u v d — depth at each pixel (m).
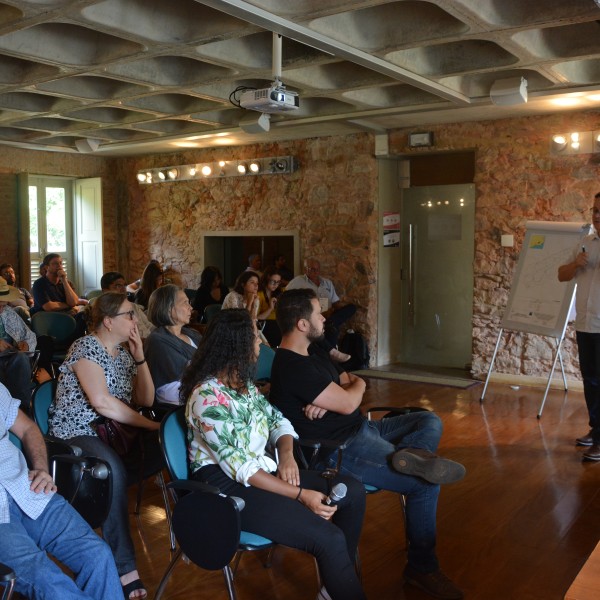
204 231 9.93
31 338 5.41
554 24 4.17
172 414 2.71
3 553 2.28
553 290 6.30
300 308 3.12
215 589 3.13
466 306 8.31
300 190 8.88
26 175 9.77
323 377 3.09
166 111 7.24
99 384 3.07
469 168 8.16
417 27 4.55
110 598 2.40
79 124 8.48
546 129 7.15
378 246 8.41
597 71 5.83
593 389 4.97
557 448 5.21
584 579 1.83
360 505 2.82
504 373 7.55
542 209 7.24
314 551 2.49
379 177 8.33
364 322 8.41
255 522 2.51
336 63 6.03
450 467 2.92
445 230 8.39
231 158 9.48
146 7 4.41
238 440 2.60
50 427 3.12
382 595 3.07
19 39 4.80
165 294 3.91
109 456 2.99
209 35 4.46
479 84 6.26
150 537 3.68
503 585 3.16
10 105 7.05
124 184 10.82
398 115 7.11
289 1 3.95
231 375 2.66
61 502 2.53
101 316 3.20
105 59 5.09
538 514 3.97
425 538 3.07
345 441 3.03
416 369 8.31
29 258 9.93
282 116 7.59
